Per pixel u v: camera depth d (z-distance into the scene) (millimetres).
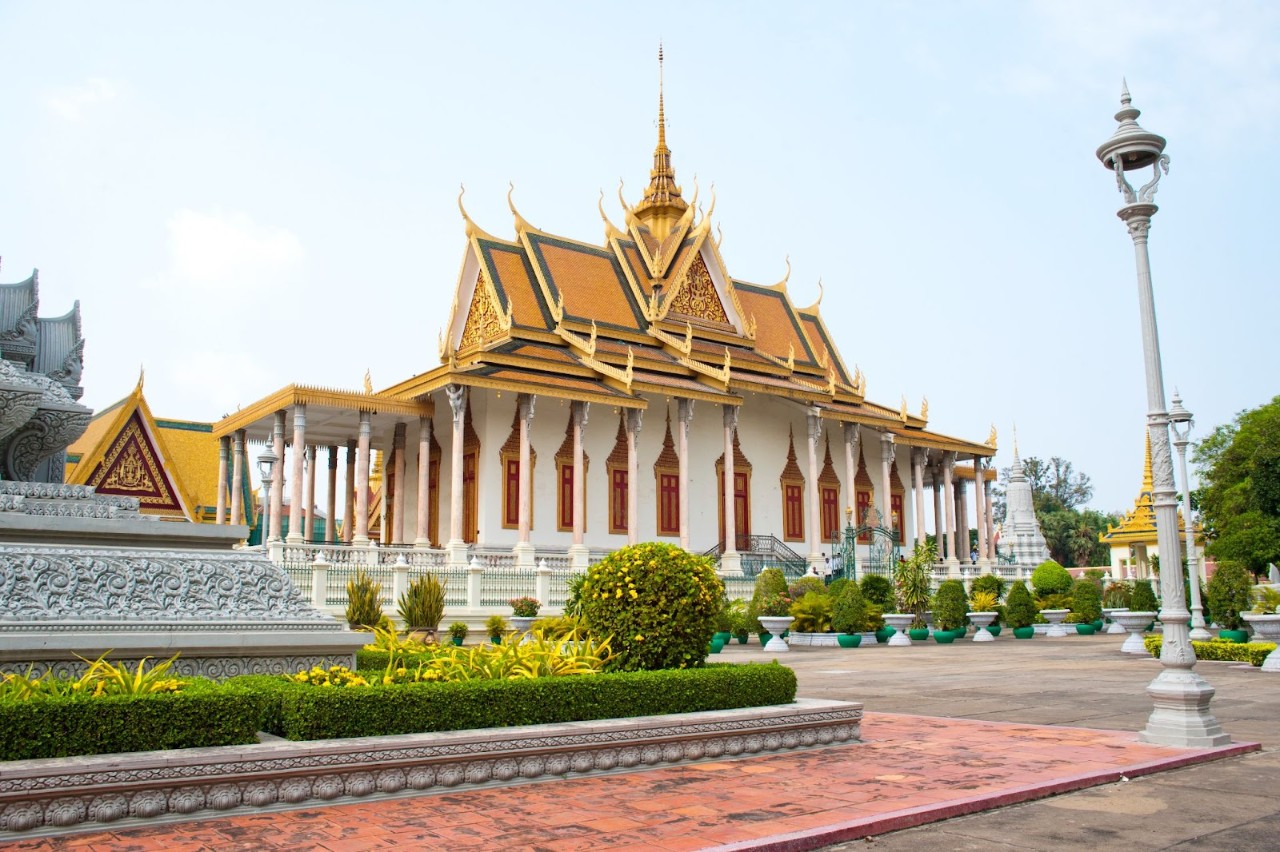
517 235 46094
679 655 11516
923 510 52062
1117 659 24641
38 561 9906
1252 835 7312
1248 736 11664
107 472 42938
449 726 8945
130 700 7781
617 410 43406
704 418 46500
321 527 59625
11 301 12492
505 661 10578
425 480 38312
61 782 7059
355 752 8117
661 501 44188
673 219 54312
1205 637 26578
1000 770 9492
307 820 7508
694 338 48500
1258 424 45719
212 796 7590
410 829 7273
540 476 40719
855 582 36156
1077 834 7398
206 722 8023
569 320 43875
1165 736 10836
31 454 11656
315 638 10812
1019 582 37812
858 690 17391
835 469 51188
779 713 10602
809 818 7617
